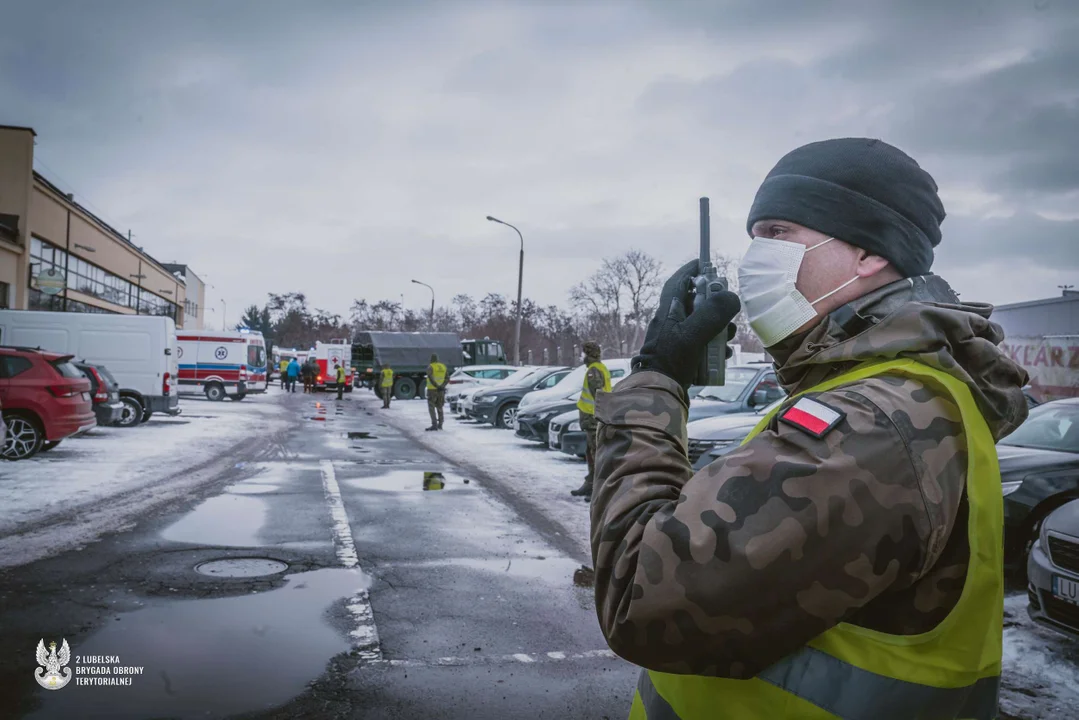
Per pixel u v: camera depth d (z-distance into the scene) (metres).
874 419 0.86
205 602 4.86
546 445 15.79
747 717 0.90
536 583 5.55
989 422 0.95
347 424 20.50
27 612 4.55
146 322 17.86
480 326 75.81
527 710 3.48
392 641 4.29
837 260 1.06
